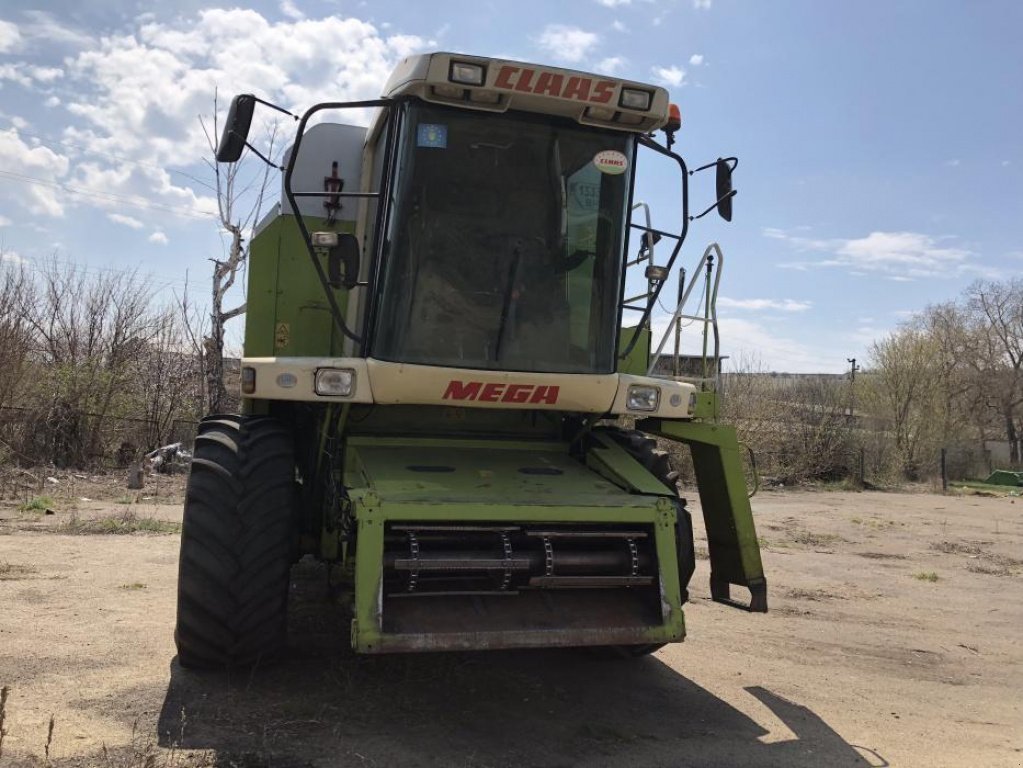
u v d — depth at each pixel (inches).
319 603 242.1
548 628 153.9
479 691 181.0
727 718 176.9
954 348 1804.9
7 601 231.8
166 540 346.9
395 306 172.4
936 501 808.9
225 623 160.9
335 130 225.6
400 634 145.3
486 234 177.0
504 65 167.2
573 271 182.4
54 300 657.6
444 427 202.5
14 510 412.5
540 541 162.1
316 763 138.6
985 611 304.2
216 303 642.8
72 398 623.5
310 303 221.6
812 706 188.9
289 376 166.7
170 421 676.7
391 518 151.3
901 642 253.6
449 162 174.2
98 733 145.0
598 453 196.2
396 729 156.1
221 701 162.4
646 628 159.0
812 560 406.0
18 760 131.8
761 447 916.6
